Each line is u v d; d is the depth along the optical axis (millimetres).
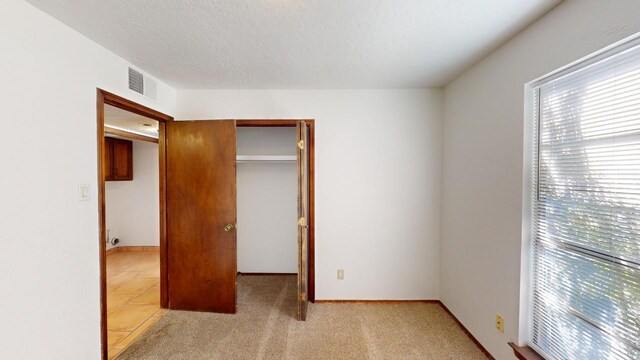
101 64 1742
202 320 2371
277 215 3445
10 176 1227
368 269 2709
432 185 2682
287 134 3326
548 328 1485
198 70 2172
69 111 1513
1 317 1201
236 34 1616
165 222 2586
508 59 1681
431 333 2178
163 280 2586
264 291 2963
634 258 1080
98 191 1698
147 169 4551
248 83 2484
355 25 1517
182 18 1441
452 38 1660
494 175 1822
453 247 2406
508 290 1690
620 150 1123
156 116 2363
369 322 2332
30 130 1305
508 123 1683
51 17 1402
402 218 2693
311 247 2701
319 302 2699
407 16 1430
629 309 1096
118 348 1986
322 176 2684
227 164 2486
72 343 1521
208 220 2510
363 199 2693
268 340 2082
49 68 1396
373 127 2664
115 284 3207
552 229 1456
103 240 1729
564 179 1381
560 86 1400
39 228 1349
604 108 1183
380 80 2418
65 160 1485
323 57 1938
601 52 1154
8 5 1209
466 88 2180
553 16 1352
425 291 2713
